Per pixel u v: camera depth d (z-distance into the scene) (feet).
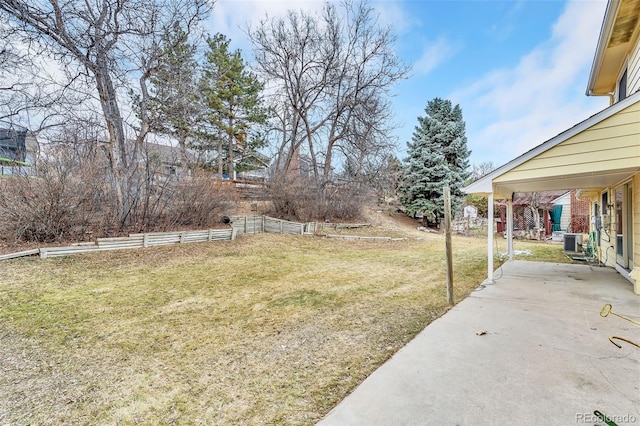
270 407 6.95
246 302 14.84
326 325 11.91
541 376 7.94
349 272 21.86
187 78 31.45
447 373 8.17
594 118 13.99
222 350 9.84
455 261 26.68
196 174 32.24
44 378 8.20
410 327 11.65
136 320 12.39
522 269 22.59
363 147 52.54
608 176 17.13
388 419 6.38
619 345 9.70
